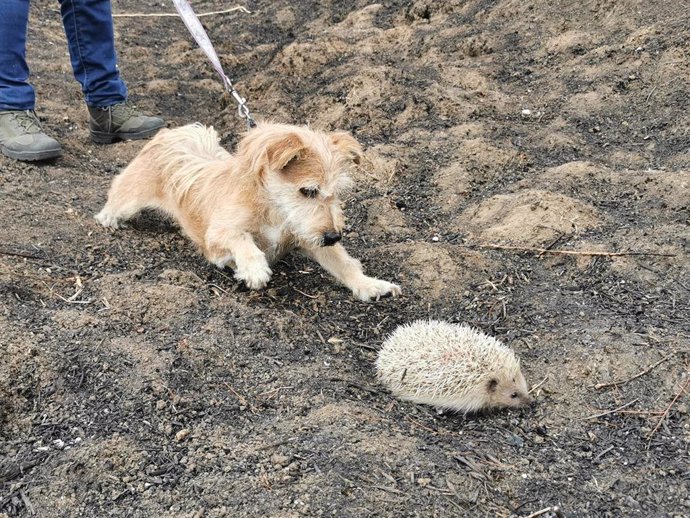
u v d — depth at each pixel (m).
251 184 1.50
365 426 1.25
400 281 1.57
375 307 1.53
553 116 2.02
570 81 2.12
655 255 1.54
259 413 1.28
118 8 3.37
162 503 1.15
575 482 1.20
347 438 1.23
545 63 2.22
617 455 1.23
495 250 1.62
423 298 1.54
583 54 2.19
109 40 1.97
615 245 1.58
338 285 1.58
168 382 1.30
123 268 1.56
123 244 1.62
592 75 2.10
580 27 2.30
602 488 1.19
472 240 1.66
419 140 1.98
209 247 1.54
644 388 1.31
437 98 2.12
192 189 1.61
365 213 1.76
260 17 3.21
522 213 1.68
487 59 2.30
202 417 1.26
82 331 1.37
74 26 1.92
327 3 3.18
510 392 1.32
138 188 1.67
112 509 1.15
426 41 2.47
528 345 1.42
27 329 1.35
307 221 1.48
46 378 1.29
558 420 1.29
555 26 2.34
